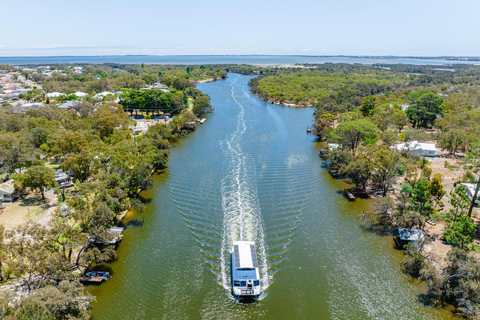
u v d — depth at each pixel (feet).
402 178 354.54
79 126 460.55
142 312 176.86
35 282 166.50
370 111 631.97
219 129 586.45
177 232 253.85
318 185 343.26
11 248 175.42
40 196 304.09
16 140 362.12
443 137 440.45
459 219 229.66
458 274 180.04
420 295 190.60
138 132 520.01
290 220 272.92
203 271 210.38
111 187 272.92
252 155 437.58
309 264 218.18
